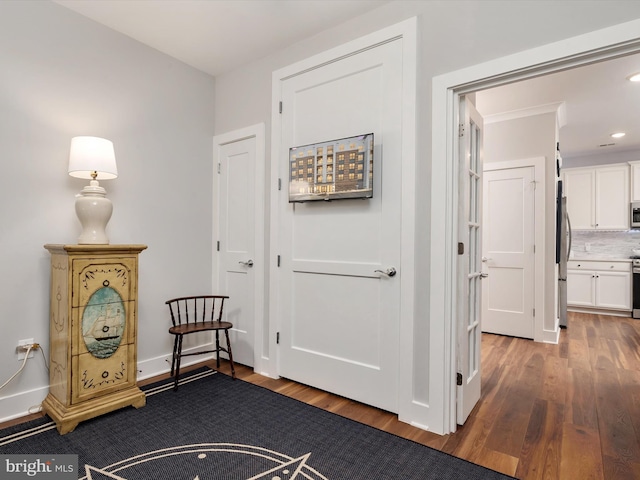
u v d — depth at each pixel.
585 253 5.90
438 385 1.95
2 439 1.85
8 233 2.09
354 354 2.33
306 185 2.48
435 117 1.97
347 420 2.08
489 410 2.24
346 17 2.35
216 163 3.24
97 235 2.14
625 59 2.87
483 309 4.27
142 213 2.75
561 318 4.50
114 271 2.17
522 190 4.04
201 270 3.17
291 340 2.67
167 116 2.91
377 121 2.23
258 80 2.92
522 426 2.04
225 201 3.18
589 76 3.16
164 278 2.89
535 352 3.49
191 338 3.10
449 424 1.96
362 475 1.58
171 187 2.94
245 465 1.64
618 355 3.39
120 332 2.19
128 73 2.65
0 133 2.06
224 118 3.20
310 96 2.57
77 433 1.91
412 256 2.04
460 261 2.03
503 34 1.76
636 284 5.08
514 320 4.06
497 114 4.12
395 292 2.14
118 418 2.08
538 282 3.91
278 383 2.64
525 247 4.02
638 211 5.17
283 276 2.71
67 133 2.33
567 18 1.60
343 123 2.38
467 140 2.05
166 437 1.88
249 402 2.31
